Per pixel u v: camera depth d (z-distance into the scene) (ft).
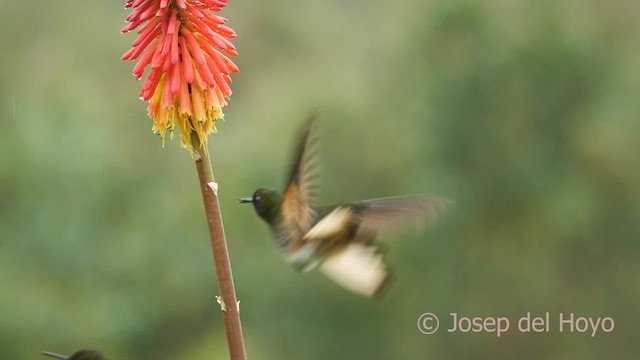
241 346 16.40
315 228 18.03
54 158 54.44
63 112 56.03
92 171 55.62
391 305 63.67
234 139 68.49
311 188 18.74
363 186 65.41
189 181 65.10
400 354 63.82
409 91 65.41
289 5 84.79
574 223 63.67
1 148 53.52
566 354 65.26
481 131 63.62
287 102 68.64
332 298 63.72
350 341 63.77
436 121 64.08
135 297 57.00
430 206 18.31
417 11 65.10
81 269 54.29
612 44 64.90
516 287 64.18
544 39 63.46
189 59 17.12
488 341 64.59
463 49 64.49
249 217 63.57
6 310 48.91
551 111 63.72
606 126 63.67
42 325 49.96
